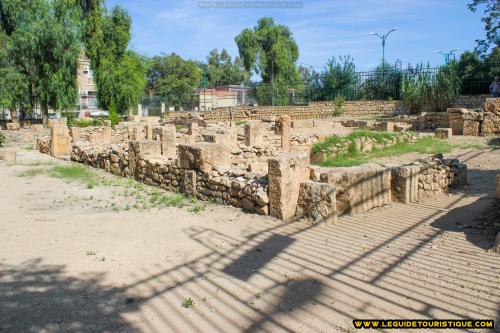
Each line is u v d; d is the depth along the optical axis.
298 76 58.75
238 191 7.80
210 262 5.32
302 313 4.05
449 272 4.86
